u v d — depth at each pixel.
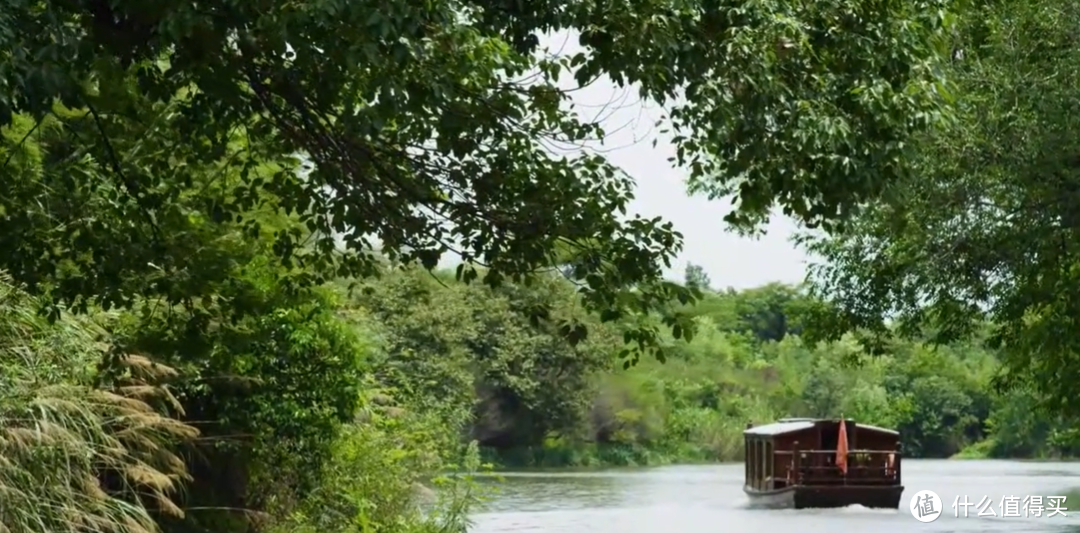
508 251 12.27
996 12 20.77
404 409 31.11
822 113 10.67
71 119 12.70
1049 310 27.08
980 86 20.56
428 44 9.80
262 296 14.24
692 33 10.51
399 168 11.89
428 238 12.30
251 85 10.99
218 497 23.36
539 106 11.56
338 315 27.34
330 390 22.89
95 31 9.64
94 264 12.66
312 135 11.59
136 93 11.98
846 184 10.84
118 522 15.86
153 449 19.19
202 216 13.53
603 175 11.97
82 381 16.53
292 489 23.91
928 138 20.16
